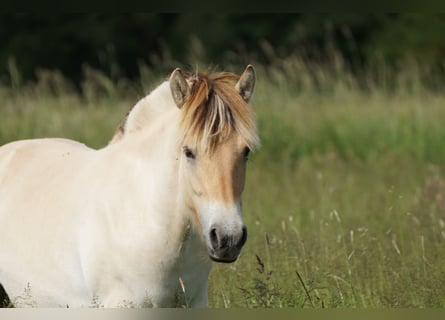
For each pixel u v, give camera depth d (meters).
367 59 87.38
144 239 15.59
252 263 21.27
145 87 48.25
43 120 41.50
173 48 92.12
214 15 93.44
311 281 19.14
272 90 48.47
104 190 16.31
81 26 90.81
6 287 18.23
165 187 15.52
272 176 36.41
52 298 17.16
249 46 91.75
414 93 50.25
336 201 30.64
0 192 18.59
